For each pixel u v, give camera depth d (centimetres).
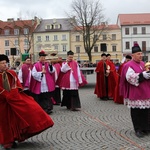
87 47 5759
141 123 681
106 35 7638
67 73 1055
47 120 600
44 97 987
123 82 682
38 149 599
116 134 701
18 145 630
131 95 666
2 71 603
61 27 7762
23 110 584
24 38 7812
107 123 824
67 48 7694
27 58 1046
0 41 8000
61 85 1066
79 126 796
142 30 7556
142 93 659
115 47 7656
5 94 586
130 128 759
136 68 663
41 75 961
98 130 745
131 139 655
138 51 670
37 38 7806
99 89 1348
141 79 646
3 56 602
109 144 619
